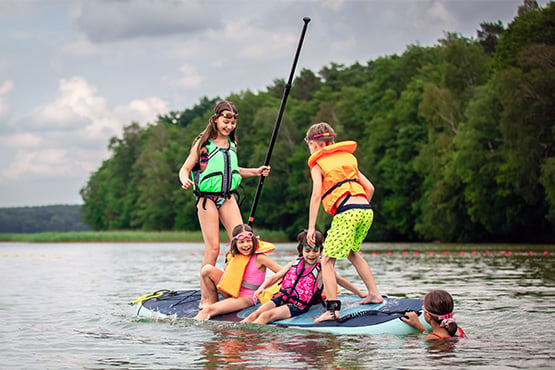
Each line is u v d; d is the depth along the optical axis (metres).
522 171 28.56
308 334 4.82
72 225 135.62
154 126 83.38
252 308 5.71
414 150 44.12
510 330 5.00
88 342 4.62
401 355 3.97
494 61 37.53
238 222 6.28
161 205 72.06
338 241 5.18
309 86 80.88
